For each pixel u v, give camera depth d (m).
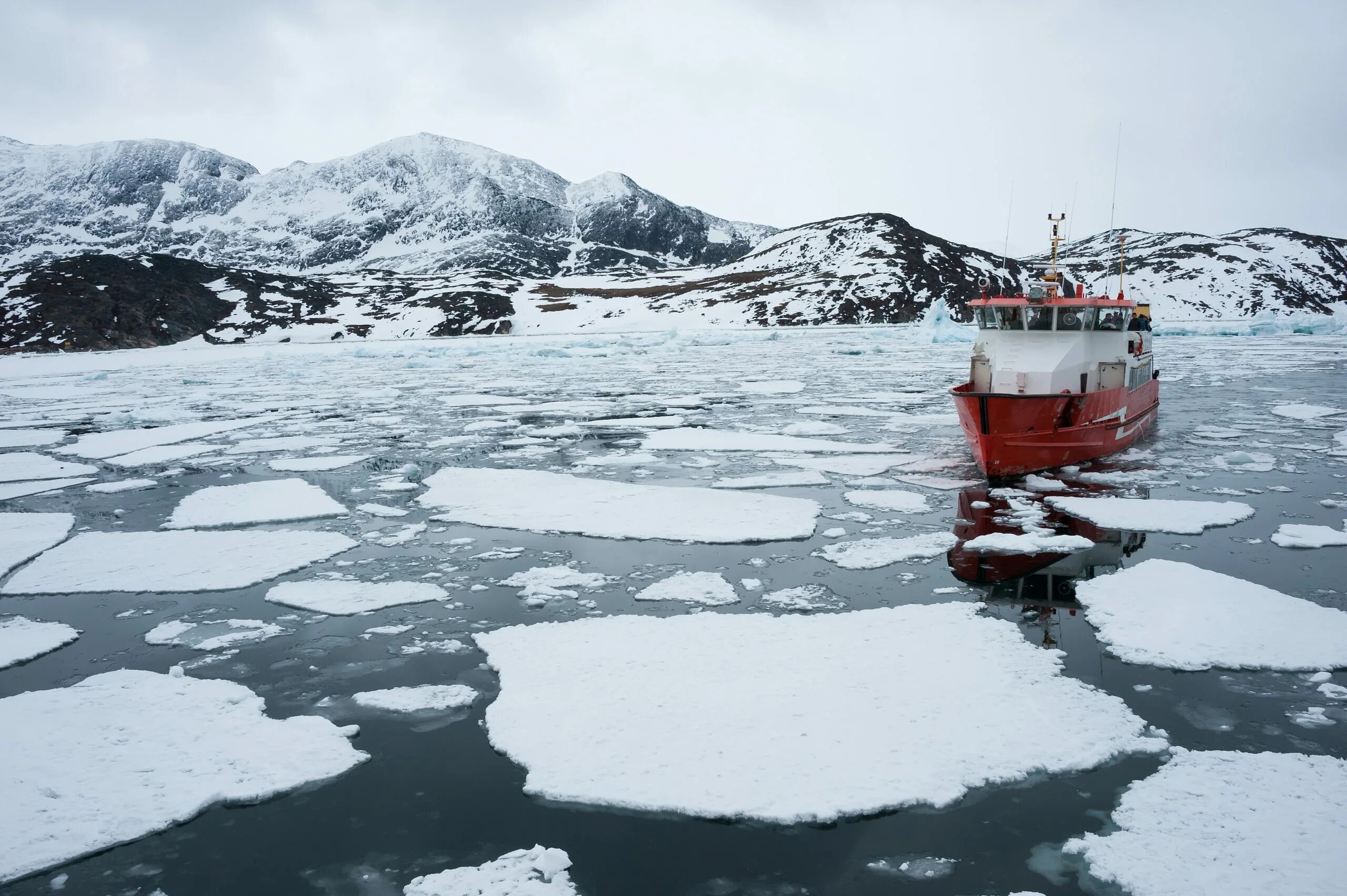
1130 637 6.29
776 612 7.11
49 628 7.09
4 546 9.61
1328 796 4.18
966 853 3.92
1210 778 4.36
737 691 5.46
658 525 9.91
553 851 3.94
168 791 4.55
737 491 11.72
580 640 6.44
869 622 6.62
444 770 4.75
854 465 13.41
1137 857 3.76
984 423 11.63
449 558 8.92
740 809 4.21
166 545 9.54
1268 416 18.02
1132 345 14.32
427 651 6.50
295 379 36.41
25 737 5.11
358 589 7.93
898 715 5.09
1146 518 9.71
